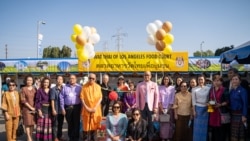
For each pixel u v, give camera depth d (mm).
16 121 8227
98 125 8023
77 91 8359
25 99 8273
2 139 9180
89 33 8766
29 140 8312
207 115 7441
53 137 8367
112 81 16984
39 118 8219
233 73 7891
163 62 15953
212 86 7469
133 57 16094
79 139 8883
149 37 8891
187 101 7934
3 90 15648
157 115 8203
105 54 16234
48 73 17516
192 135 8016
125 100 9047
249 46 7570
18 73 17719
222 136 7359
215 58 16328
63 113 8281
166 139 8258
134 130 7367
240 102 6871
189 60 16469
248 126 8078
